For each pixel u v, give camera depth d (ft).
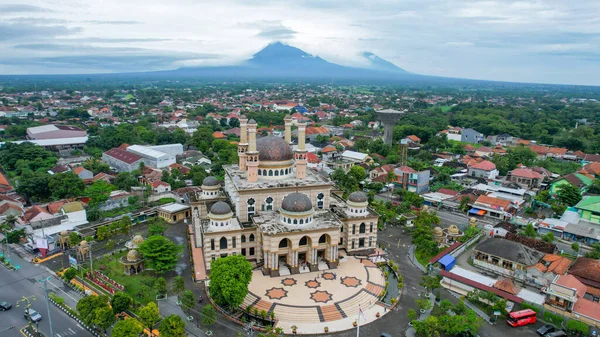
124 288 309.01
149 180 573.33
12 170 627.46
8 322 267.39
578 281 296.51
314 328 265.75
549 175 623.36
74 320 271.28
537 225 433.89
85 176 576.20
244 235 341.00
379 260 360.89
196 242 382.01
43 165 629.92
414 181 561.02
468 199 495.82
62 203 446.60
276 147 375.45
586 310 272.31
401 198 540.11
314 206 376.48
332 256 342.03
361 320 274.36
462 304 263.29
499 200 478.59
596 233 396.57
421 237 376.68
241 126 406.00
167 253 329.31
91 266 326.03
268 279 322.75
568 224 420.36
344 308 286.05
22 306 286.05
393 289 316.40
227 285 268.82
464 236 404.36
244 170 411.75
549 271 313.73
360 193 376.68
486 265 348.18
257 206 359.25
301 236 325.83
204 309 259.80
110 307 268.41
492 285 303.27
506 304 284.20
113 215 454.81
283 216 336.29
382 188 572.51
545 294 302.25
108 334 256.11
